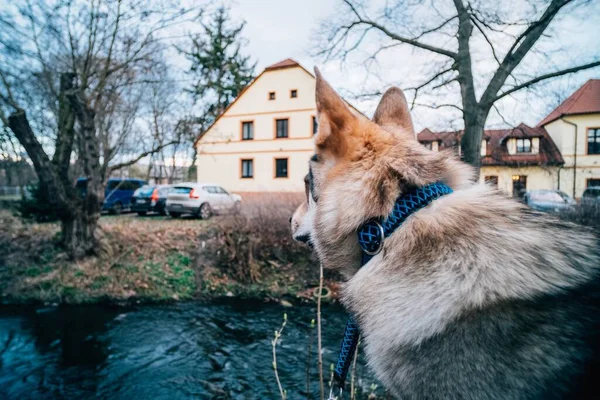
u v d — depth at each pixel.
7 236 10.20
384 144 1.45
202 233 11.08
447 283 1.18
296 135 28.19
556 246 1.23
